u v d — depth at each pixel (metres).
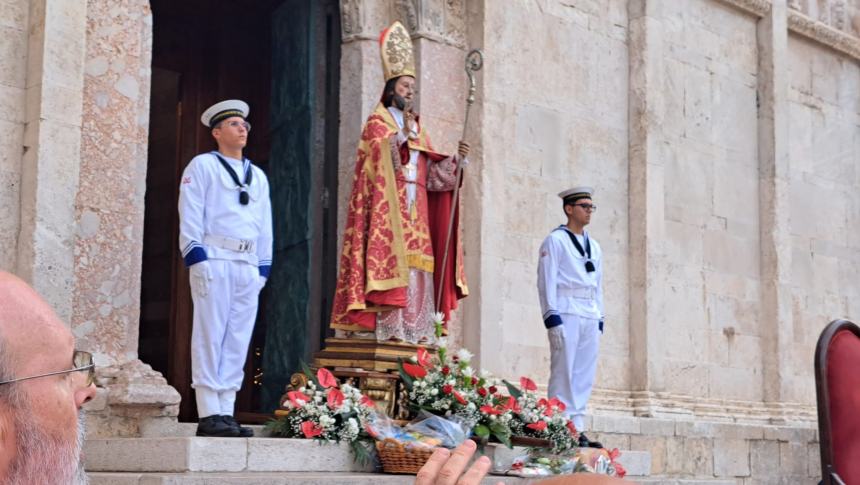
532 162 13.05
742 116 15.93
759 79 16.22
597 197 13.81
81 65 9.50
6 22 9.38
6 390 2.17
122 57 9.97
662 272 14.19
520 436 9.68
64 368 2.24
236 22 16.53
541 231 13.06
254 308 8.95
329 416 8.79
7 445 2.17
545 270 11.12
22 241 9.16
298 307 12.56
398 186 10.29
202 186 8.77
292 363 12.55
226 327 8.84
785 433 15.04
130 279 9.80
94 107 9.75
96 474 7.82
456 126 12.45
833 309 16.98
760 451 14.66
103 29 9.88
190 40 16.28
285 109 13.14
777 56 16.20
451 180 10.59
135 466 8.20
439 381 9.65
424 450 8.63
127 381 9.22
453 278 10.64
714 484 11.77
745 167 15.88
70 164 9.34
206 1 16.31
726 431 14.25
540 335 12.88
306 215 12.55
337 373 9.77
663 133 14.55
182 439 7.96
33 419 2.19
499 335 12.26
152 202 16.41
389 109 10.58
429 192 10.73
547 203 13.17
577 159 13.62
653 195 14.15
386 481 8.12
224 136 9.00
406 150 10.34
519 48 13.02
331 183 12.53
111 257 9.69
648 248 14.00
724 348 15.13
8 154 9.27
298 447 8.51
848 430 4.95
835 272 17.12
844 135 17.61
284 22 13.30
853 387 4.97
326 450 8.65
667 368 14.22
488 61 12.56
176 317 15.58
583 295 11.20
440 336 10.00
